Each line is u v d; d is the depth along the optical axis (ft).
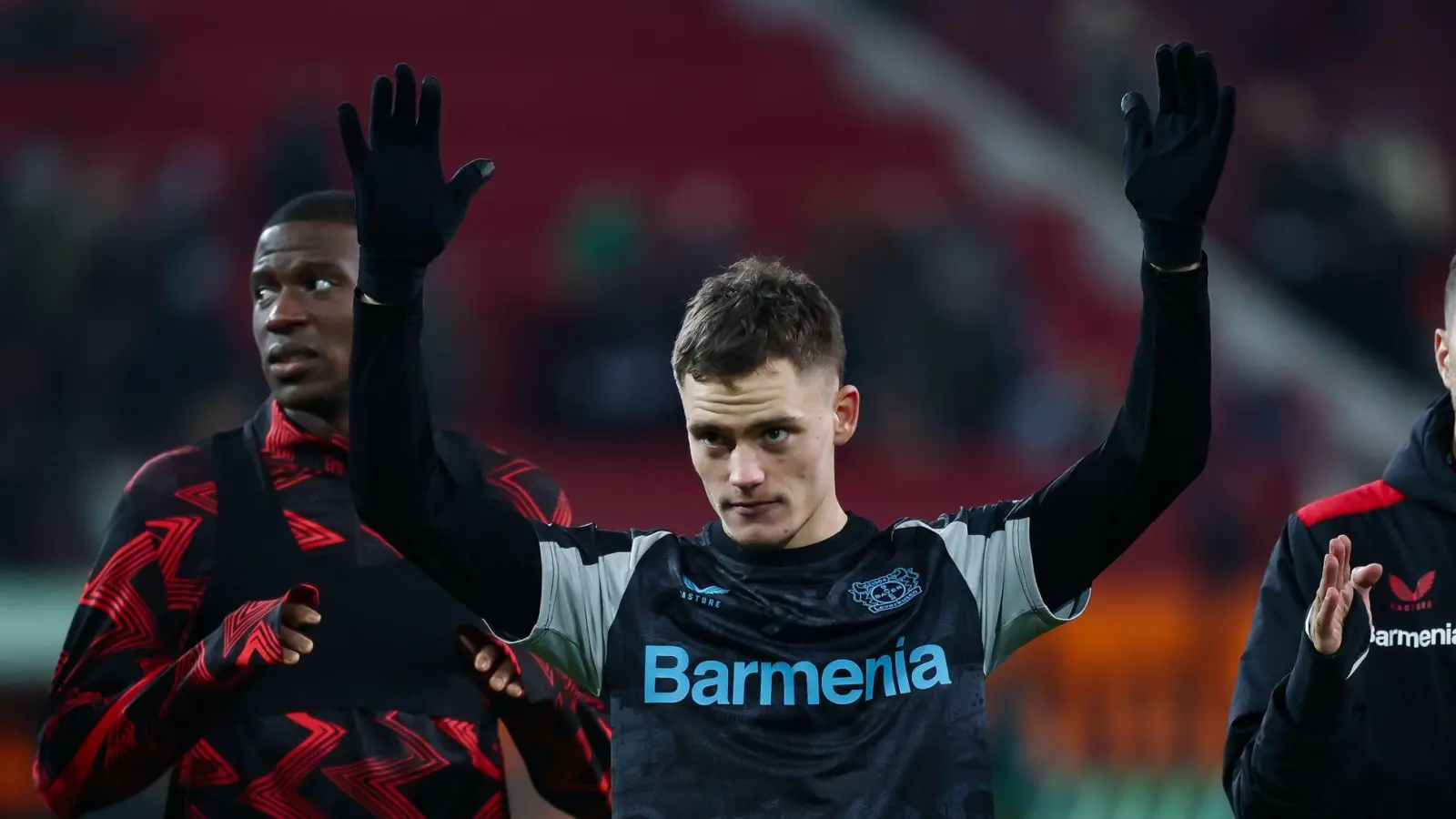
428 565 29.78
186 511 36.35
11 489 107.55
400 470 28.89
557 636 30.55
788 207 172.35
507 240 162.81
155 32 170.91
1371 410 151.33
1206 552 112.88
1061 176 177.99
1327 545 33.96
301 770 34.94
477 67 183.83
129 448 112.57
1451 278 32.94
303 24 181.47
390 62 181.47
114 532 36.09
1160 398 29.25
